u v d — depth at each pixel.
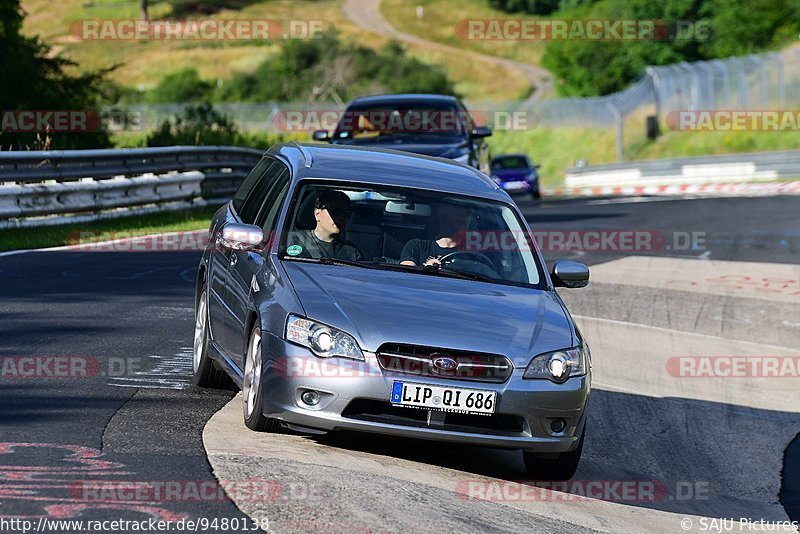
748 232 73.19
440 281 21.92
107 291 38.09
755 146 176.50
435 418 19.41
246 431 20.80
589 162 194.12
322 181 23.42
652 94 194.75
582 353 20.77
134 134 135.00
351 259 22.22
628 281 52.22
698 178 151.62
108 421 20.77
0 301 34.22
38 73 102.25
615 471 23.75
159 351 28.59
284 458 19.05
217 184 76.88
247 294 21.72
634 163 161.12
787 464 26.20
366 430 19.27
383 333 19.44
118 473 17.31
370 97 55.84
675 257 60.62
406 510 17.05
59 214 58.41
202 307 25.75
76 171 57.97
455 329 19.88
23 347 27.55
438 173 25.16
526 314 21.14
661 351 38.28
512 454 23.58
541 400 19.75
